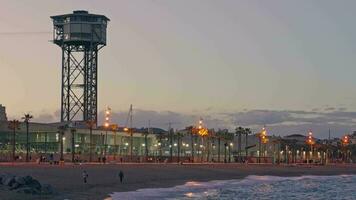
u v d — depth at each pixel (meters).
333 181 162.50
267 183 144.88
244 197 97.19
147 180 123.62
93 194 86.44
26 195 72.94
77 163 159.12
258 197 98.56
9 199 67.81
